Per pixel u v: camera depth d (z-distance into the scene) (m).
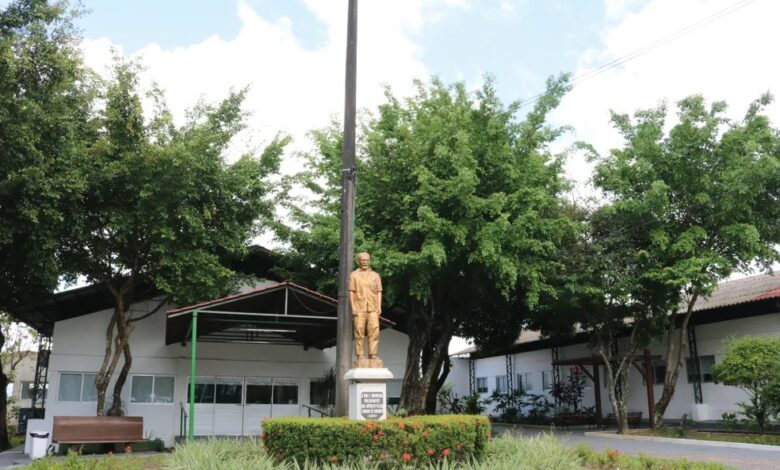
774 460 14.03
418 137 18.38
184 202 18.81
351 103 12.61
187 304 19.80
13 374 39.00
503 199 17.19
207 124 19.45
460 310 21.66
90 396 22.44
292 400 24.75
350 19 12.86
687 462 12.01
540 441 12.12
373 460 10.22
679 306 21.98
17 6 15.96
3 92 15.10
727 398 24.16
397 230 18.53
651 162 21.31
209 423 23.58
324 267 21.36
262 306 18.48
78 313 22.80
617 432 22.28
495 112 19.03
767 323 22.78
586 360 27.34
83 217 18.36
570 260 20.88
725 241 20.42
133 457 15.41
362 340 12.08
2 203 16.33
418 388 20.81
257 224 21.69
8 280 19.23
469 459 10.77
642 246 21.94
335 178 20.05
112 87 18.22
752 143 19.52
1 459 17.77
